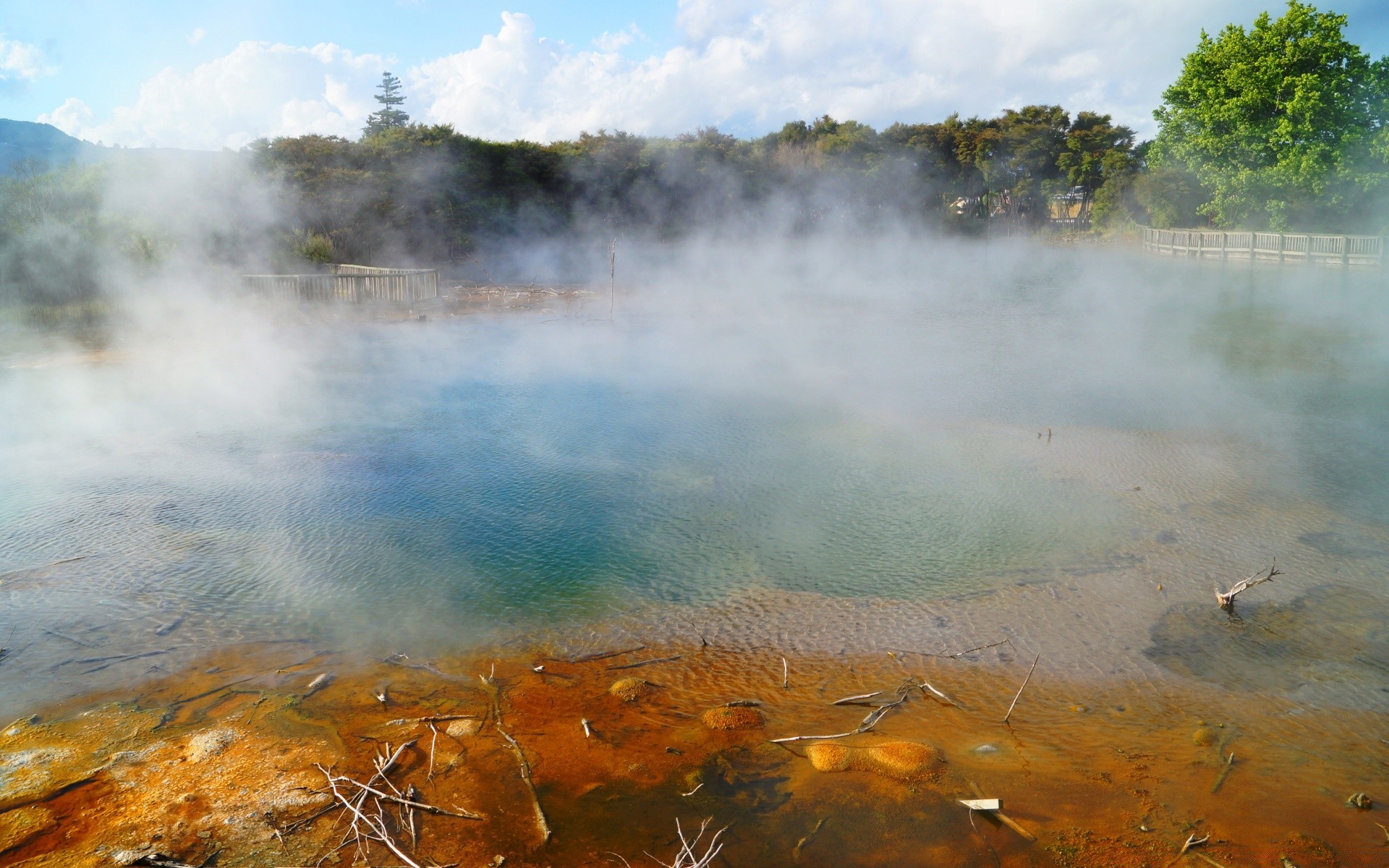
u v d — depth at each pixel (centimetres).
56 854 361
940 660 528
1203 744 441
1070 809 393
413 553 686
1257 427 1015
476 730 456
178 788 405
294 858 360
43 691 493
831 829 381
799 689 498
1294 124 3073
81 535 715
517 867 357
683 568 658
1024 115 5631
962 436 995
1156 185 4103
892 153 5303
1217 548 674
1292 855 361
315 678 507
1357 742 440
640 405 1158
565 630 568
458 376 1358
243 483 845
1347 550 665
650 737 452
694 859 360
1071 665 518
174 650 539
